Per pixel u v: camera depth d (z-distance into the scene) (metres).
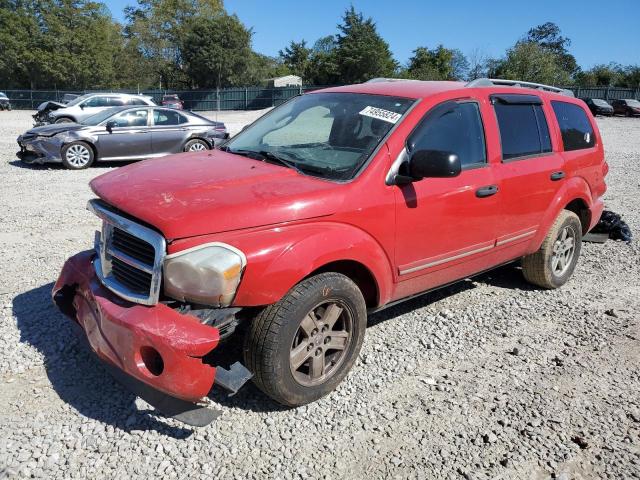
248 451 3.10
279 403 3.50
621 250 7.10
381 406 3.56
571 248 5.68
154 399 3.05
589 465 3.11
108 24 76.12
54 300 3.78
